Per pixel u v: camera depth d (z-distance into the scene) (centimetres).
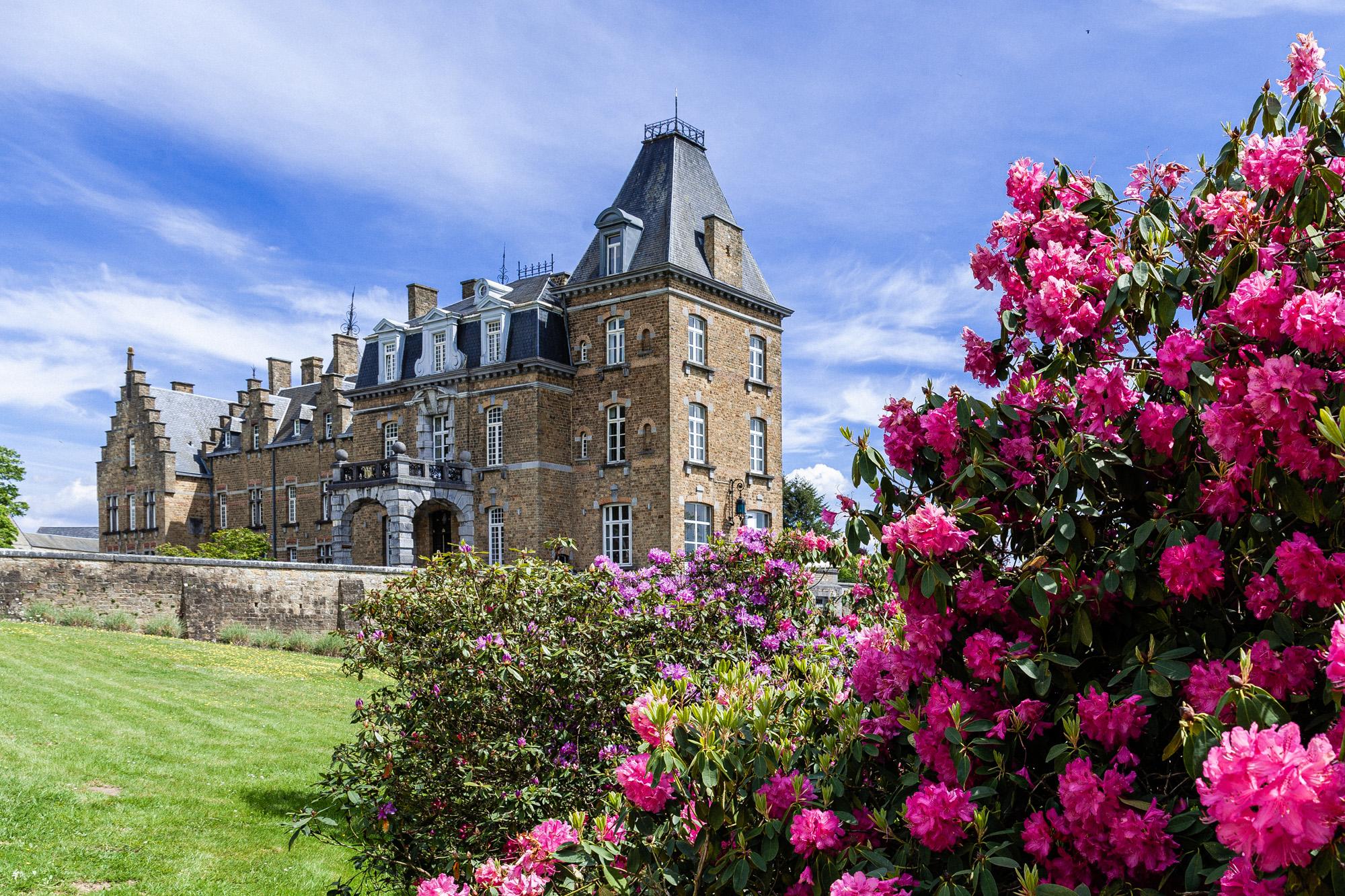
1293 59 366
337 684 1830
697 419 3197
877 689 374
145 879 779
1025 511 335
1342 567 254
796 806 331
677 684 396
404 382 3588
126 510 5503
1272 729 208
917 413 358
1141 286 334
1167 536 292
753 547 930
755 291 3491
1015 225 395
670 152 3328
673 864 347
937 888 288
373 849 672
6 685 1492
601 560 782
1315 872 208
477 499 3341
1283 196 331
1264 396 263
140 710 1418
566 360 3334
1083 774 272
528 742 649
